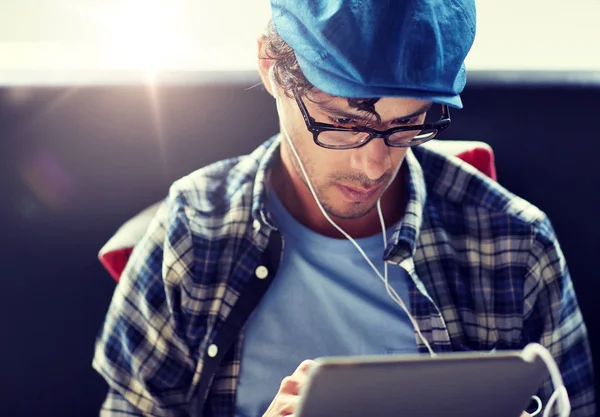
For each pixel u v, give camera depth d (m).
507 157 1.39
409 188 1.25
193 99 1.38
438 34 1.01
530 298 1.23
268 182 1.28
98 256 1.39
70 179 1.38
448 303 1.23
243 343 1.25
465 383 0.76
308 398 0.74
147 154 1.39
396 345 1.22
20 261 1.40
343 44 1.00
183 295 1.26
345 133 1.09
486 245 1.25
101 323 1.41
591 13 1.73
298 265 1.25
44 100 1.36
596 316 1.39
